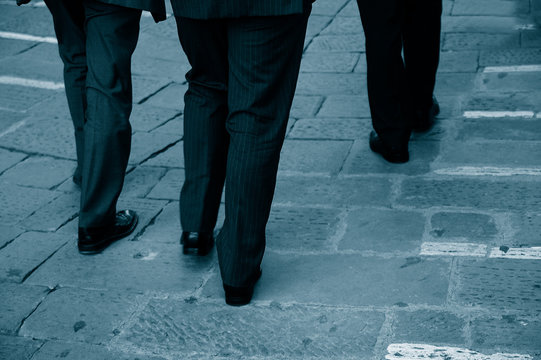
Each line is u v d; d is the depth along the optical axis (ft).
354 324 8.48
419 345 8.05
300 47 8.31
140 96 15.38
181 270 9.80
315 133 13.46
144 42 18.17
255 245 8.71
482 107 13.83
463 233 10.07
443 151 12.42
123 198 11.69
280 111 8.32
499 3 19.03
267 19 7.82
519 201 10.73
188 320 8.82
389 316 8.56
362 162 12.32
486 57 15.98
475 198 10.92
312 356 8.05
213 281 9.54
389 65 11.55
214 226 10.06
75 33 10.87
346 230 10.41
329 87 15.42
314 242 10.18
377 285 9.14
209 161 9.55
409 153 12.44
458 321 8.37
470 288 8.91
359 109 14.33
